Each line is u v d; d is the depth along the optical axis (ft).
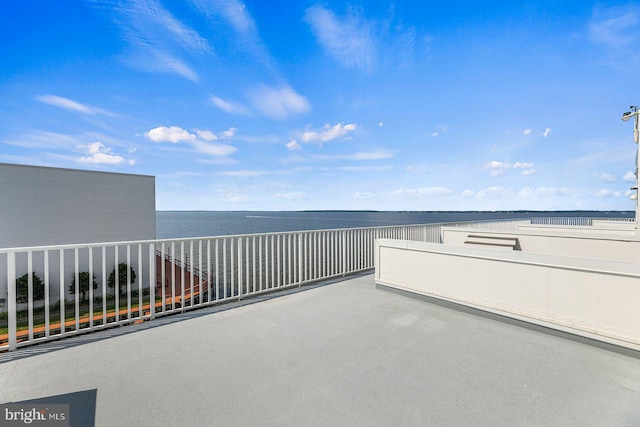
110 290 43.27
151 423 4.84
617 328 7.52
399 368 6.76
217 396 5.65
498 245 18.95
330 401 5.46
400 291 13.37
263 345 8.09
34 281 39.60
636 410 5.18
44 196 43.60
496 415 5.04
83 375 6.50
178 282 40.96
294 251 15.46
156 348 7.95
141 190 52.85
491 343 8.18
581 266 8.13
